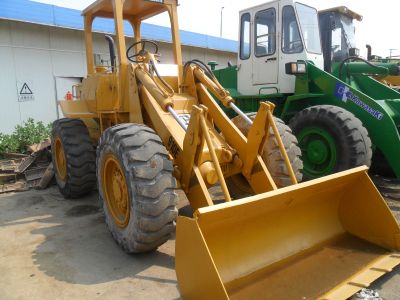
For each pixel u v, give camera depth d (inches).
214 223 89.5
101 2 170.2
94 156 186.2
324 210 122.5
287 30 230.4
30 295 105.0
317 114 193.5
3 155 306.7
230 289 94.0
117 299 101.8
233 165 134.0
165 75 154.7
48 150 246.8
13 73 370.0
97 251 131.9
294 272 102.0
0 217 169.8
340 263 106.7
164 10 178.7
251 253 101.9
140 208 111.9
